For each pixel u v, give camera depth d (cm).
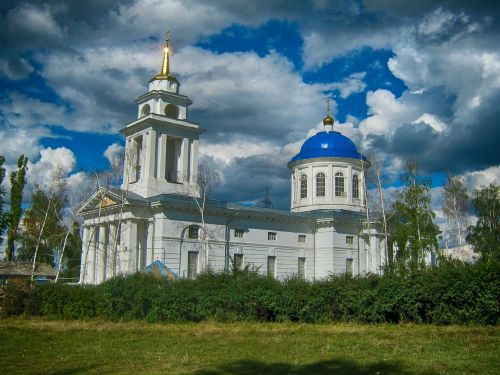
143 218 4731
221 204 5175
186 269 4712
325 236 5644
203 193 5138
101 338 1998
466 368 1318
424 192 5269
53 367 1379
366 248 5831
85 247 5394
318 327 2366
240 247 5103
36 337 2022
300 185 6519
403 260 4766
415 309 2486
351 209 6262
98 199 5166
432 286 2452
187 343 1842
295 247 5544
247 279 2758
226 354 1585
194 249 4794
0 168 6253
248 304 2627
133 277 2844
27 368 1367
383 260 5669
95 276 5247
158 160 5075
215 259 4856
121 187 5306
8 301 2853
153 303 2658
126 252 4650
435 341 1812
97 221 5172
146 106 5350
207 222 4909
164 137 5150
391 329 2256
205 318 2648
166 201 4616
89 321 2653
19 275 5978
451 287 2411
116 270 4794
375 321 2547
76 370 1331
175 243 4666
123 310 2738
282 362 1434
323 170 6384
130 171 5253
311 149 6531
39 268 6262
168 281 2814
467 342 1778
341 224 5691
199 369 1328
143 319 2658
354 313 2611
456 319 2394
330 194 6300
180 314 2634
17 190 6662
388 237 5784
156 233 4650
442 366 1348
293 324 2520
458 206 5959
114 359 1502
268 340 1902
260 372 1292
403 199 5266
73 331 2222
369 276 2706
